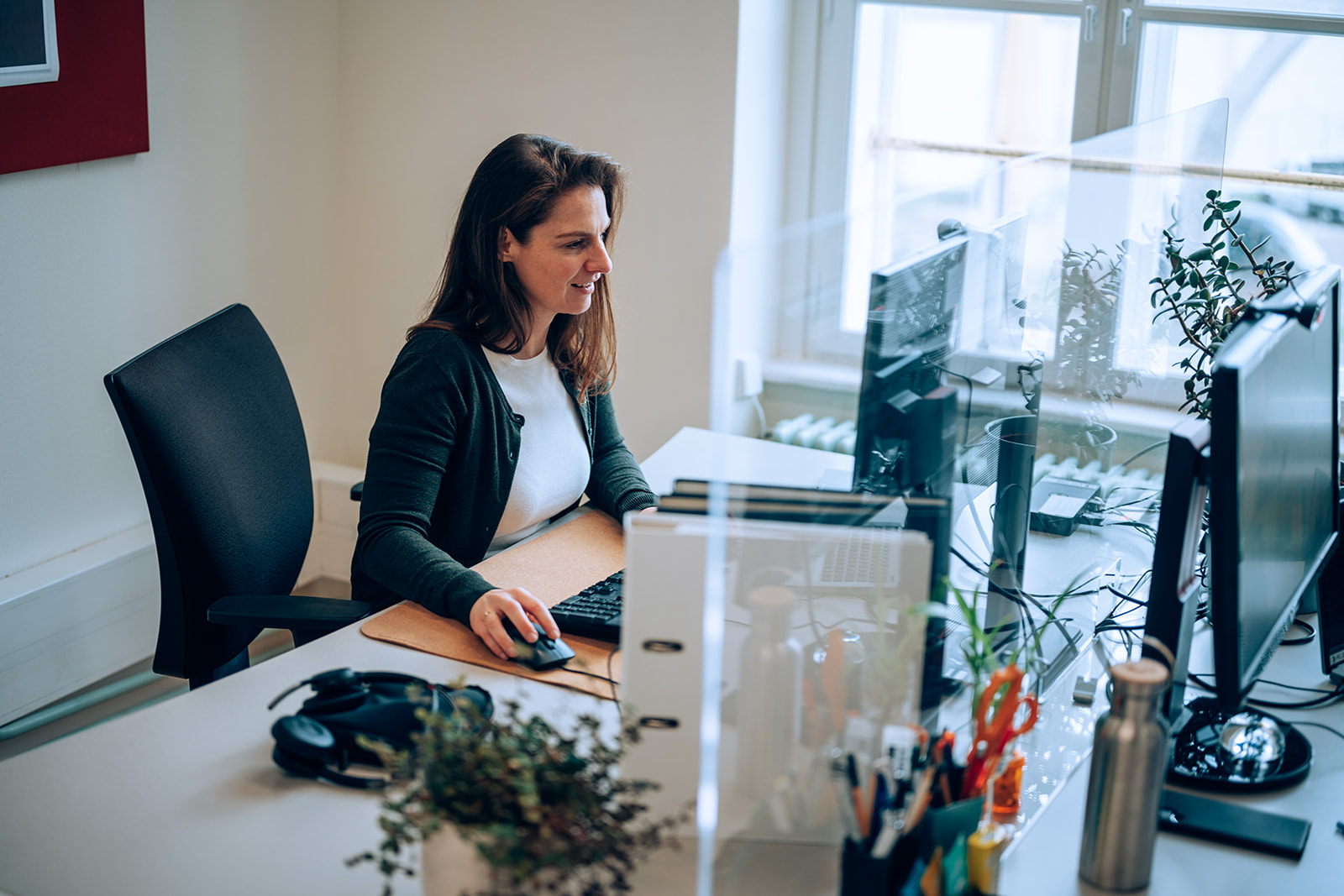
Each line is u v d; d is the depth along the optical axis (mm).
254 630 1729
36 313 2299
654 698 986
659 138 2699
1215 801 1174
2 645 2225
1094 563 1607
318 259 3014
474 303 1766
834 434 958
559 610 1508
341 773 1184
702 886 917
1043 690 1397
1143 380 1688
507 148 1712
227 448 1661
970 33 2750
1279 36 2441
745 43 2602
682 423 2883
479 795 883
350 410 3189
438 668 1398
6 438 2285
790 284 917
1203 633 1578
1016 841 1115
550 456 1849
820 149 2906
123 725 1276
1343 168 2453
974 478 1216
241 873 1044
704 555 959
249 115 2719
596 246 1738
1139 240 1573
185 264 2615
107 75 2281
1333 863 1089
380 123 2947
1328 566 1477
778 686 943
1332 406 1411
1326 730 1334
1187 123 1629
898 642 1007
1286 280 1668
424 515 1629
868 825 922
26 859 1052
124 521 2570
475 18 2777
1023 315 1292
